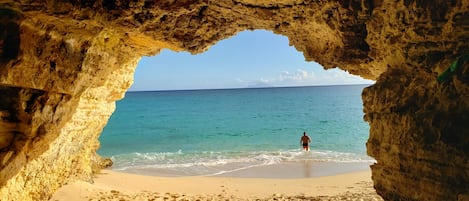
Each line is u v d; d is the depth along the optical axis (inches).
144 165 927.7
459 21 222.5
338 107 3292.3
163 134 1765.5
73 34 317.4
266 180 725.3
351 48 343.6
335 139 1465.3
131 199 536.4
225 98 5393.7
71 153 500.7
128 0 293.1
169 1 308.3
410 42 259.0
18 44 276.8
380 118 293.9
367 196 555.2
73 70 335.9
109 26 326.6
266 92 7623.0
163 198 562.6
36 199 399.9
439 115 229.3
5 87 287.7
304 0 316.8
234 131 1854.1
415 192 248.8
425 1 237.0
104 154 1179.3
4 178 305.0
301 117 2495.1
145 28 354.6
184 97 5935.0
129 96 6692.9
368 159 978.7
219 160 994.7
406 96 265.9
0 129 291.1
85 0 276.5
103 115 549.0
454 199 212.5
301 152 1130.0
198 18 363.3
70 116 363.9
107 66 418.0
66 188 503.5
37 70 299.7
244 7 342.0
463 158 206.7
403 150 259.1
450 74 227.0
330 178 729.6
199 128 2018.9
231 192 621.9
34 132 309.6
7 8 263.9
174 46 406.9
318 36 374.9
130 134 1771.7
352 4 297.6
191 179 728.3
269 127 1994.3
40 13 272.5
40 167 392.5
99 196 523.8
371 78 387.9
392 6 263.0
